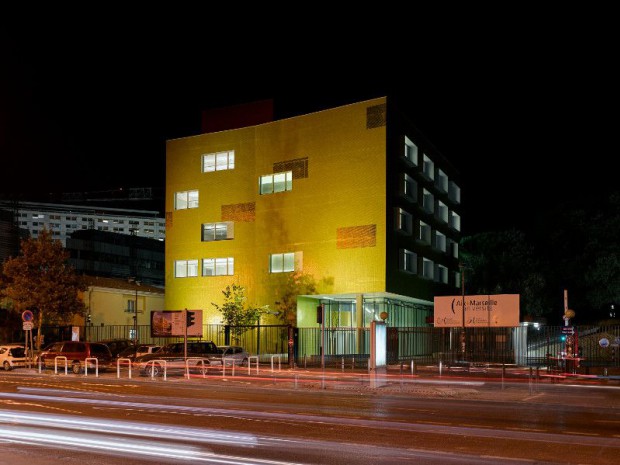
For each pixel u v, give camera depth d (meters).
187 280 54.31
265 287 50.75
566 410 18.34
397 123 48.84
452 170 64.06
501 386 26.62
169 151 56.66
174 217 55.75
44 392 23.47
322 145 49.41
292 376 32.06
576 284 61.12
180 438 12.96
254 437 13.09
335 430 14.09
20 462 10.61
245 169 53.09
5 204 146.75
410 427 14.59
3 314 53.31
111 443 12.35
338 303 52.22
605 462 10.69
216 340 51.38
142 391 23.95
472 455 11.23
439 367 35.66
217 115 57.44
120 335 58.88
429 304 59.00
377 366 25.42
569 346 32.97
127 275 117.62
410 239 50.88
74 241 113.00
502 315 27.52
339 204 48.12
